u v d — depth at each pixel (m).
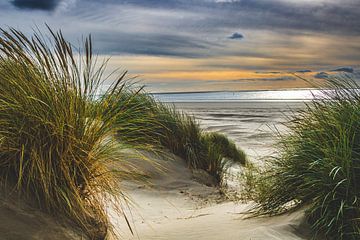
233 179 8.80
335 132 4.16
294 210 4.16
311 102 4.55
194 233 4.08
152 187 6.74
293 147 4.55
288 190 4.29
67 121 3.10
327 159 3.85
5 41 3.03
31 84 3.07
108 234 3.38
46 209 2.85
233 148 11.66
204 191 7.20
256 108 44.78
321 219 3.79
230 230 3.99
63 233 2.78
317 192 3.98
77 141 3.13
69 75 3.24
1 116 2.97
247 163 10.37
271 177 4.59
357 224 3.59
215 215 4.95
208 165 8.19
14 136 2.94
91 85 3.42
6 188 2.76
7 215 2.58
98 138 3.34
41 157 2.90
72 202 2.97
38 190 2.90
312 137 4.32
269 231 3.74
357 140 3.99
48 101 3.08
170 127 8.21
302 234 3.75
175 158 7.84
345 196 3.76
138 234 4.32
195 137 8.52
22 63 3.13
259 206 4.57
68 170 3.01
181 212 5.84
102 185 3.40
